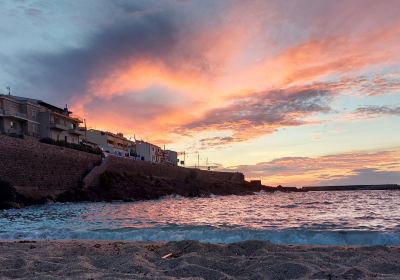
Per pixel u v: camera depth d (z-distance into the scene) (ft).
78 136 279.08
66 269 21.97
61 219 80.59
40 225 64.13
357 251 27.35
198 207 136.98
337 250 28.27
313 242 39.14
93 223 66.64
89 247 31.04
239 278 20.25
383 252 26.89
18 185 163.43
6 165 157.48
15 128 215.51
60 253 29.07
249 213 93.45
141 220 73.10
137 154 393.91
